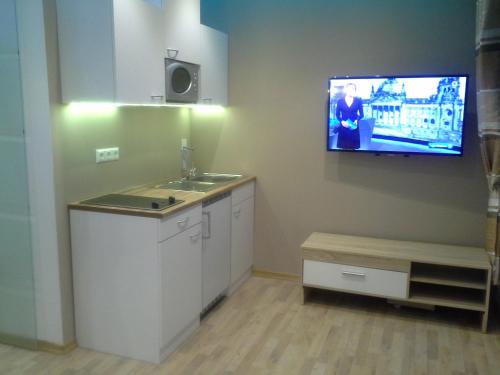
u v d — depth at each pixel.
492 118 2.83
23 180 2.66
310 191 3.82
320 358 2.73
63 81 2.57
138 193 3.14
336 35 3.56
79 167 2.77
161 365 2.65
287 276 4.00
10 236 2.76
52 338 2.78
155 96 2.83
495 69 2.78
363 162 3.63
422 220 3.54
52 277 2.71
